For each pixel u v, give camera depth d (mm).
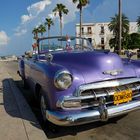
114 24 68375
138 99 4969
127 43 71250
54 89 4438
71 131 4965
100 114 4434
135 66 5203
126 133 4805
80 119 4328
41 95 5152
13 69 20297
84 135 4785
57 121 4402
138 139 4543
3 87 8867
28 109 5977
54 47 6762
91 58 4902
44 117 5023
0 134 4617
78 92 4414
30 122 5152
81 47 6980
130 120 5441
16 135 4566
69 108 4402
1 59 59375
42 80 4863
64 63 5062
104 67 4742
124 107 4664
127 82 4777
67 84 4367
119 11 21156
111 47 71312
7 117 5453
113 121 5391
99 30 81188
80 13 39250
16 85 9352
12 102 6617
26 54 7148
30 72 6266
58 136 4785
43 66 4934
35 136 4520
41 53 6523
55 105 4461
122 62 5191
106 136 4711
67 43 6891
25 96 7988
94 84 4504
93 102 4523
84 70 4664
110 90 4629
